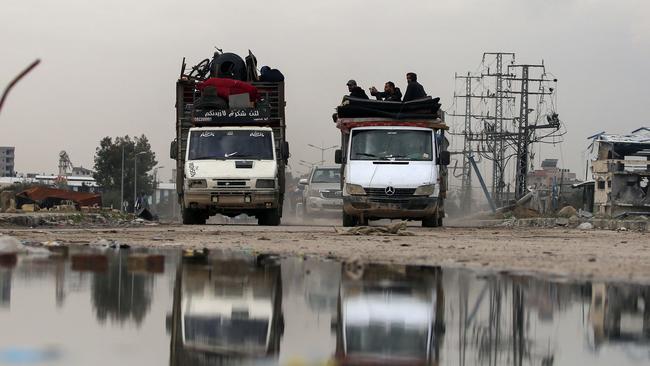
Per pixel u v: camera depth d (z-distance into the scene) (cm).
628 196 11606
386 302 998
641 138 13275
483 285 1205
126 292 1051
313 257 1786
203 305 943
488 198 9562
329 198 6756
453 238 2852
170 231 3297
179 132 4838
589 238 2986
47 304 911
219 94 4738
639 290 1155
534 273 1411
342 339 718
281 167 4838
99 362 576
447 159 4331
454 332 778
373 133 4306
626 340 750
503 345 712
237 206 4547
